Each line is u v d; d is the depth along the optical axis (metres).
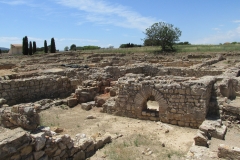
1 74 24.42
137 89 13.16
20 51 99.81
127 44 101.69
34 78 17.06
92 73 20.91
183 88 11.77
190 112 11.66
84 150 8.61
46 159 7.07
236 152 7.63
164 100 12.33
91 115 13.46
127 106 13.55
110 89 16.39
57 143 7.53
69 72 22.59
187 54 55.31
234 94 14.05
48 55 65.44
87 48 108.81
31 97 16.67
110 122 12.67
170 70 25.30
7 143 6.11
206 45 75.19
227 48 57.19
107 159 8.41
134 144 9.75
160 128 11.65
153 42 67.50
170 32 65.31
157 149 9.29
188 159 7.88
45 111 14.51
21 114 7.41
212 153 8.21
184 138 10.39
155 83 12.96
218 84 13.11
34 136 6.93
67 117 13.55
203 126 10.05
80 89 16.72
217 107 11.93
